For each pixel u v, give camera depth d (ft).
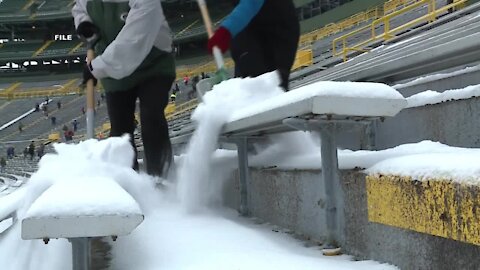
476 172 3.67
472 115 7.45
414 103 8.80
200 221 8.03
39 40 170.19
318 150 9.07
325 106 5.10
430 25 29.43
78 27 11.48
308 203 6.72
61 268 5.62
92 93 11.48
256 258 5.53
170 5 145.89
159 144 11.25
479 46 6.30
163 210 8.67
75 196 4.12
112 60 10.55
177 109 69.62
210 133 8.61
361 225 5.51
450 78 10.01
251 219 8.57
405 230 4.81
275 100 6.20
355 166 6.07
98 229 3.90
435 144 6.92
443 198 3.94
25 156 107.04
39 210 3.90
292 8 10.83
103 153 7.94
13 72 164.14
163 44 11.37
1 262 6.07
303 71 34.96
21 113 141.79
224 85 8.69
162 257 5.81
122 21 11.25
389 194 4.73
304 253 5.88
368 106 5.23
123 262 5.73
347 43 63.67
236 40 10.81
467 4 32.48
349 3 109.70
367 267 4.99
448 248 4.26
